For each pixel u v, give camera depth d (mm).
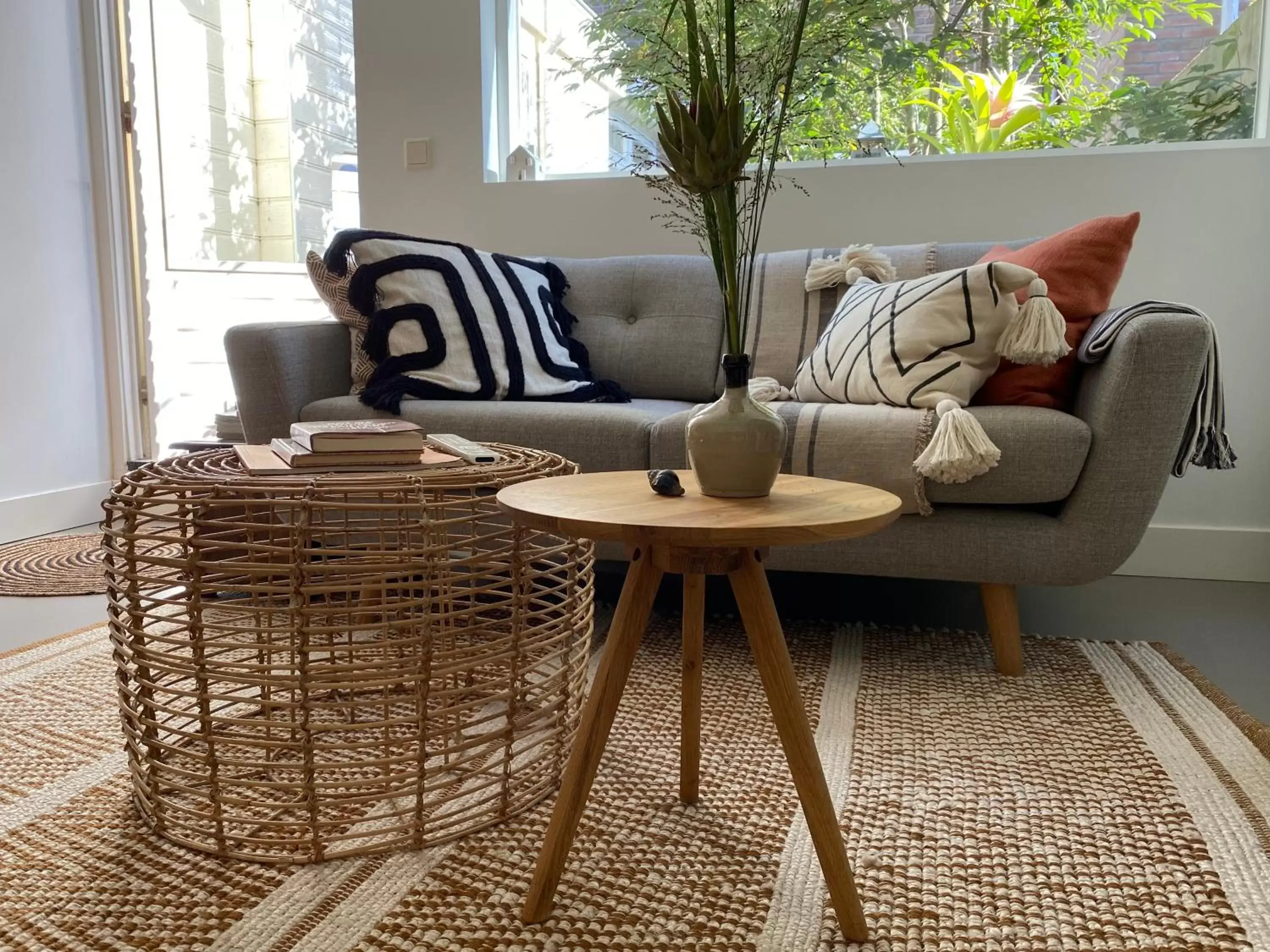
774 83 1059
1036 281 1729
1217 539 2510
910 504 1677
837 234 2676
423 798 1135
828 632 1998
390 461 1207
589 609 1331
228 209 3900
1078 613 2172
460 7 2904
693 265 2588
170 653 1089
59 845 1104
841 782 1285
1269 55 2533
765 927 952
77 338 3203
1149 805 1215
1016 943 926
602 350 2564
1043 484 1627
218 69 3805
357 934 933
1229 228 2430
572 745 1284
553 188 2883
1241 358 2457
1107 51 2678
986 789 1265
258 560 1631
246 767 1065
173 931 937
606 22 2967
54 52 3088
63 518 3111
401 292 2211
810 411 1776
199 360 3680
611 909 980
